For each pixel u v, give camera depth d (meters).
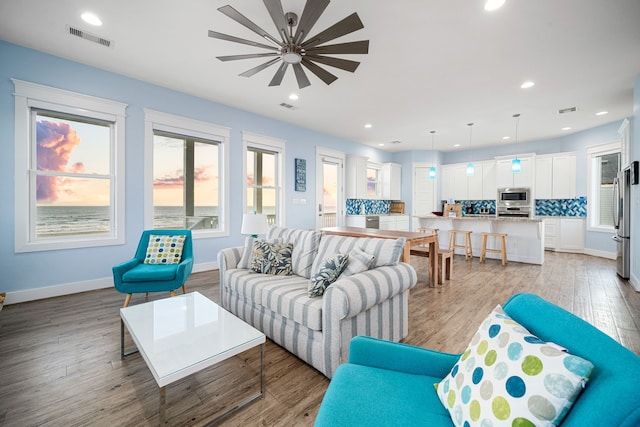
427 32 2.64
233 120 4.78
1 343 2.21
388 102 4.46
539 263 5.14
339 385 1.08
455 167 8.19
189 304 2.11
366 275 1.92
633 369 0.62
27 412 1.50
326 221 6.62
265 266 2.67
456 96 4.19
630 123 4.37
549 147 6.89
